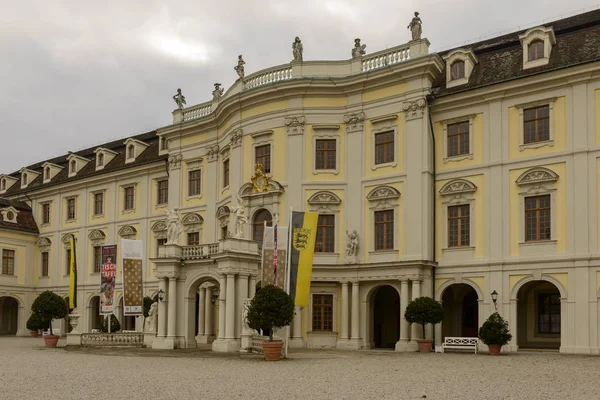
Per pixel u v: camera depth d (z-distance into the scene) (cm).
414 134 3747
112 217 5475
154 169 5200
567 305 3241
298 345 3822
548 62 3466
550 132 3391
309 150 4009
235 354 3106
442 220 3694
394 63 3794
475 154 3625
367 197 3869
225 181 4550
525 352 3341
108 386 1866
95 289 5506
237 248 3359
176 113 4953
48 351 3416
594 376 2117
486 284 3497
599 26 3456
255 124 4178
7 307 6400
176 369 2372
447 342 3366
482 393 1705
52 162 6347
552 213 3341
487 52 3828
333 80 3966
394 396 1648
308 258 2941
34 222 6166
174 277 3578
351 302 3838
